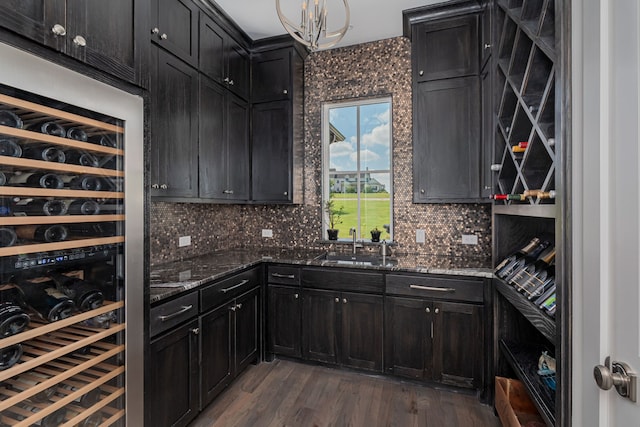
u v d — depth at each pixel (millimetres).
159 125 1939
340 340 2533
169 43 2014
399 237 2926
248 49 2986
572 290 899
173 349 1729
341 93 3082
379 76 2965
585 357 842
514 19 1527
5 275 920
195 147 2270
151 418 1564
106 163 1172
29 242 963
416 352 2324
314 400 2184
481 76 2312
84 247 1101
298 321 2660
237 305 2361
